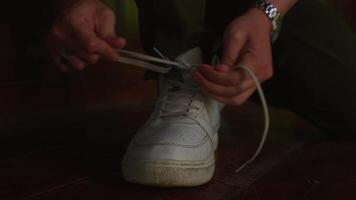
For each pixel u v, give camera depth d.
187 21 0.82
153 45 0.87
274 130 1.15
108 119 1.24
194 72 0.75
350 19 1.93
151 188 0.77
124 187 0.78
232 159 0.91
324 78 1.00
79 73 1.24
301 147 1.00
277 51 1.00
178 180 0.76
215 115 0.86
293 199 0.75
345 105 1.01
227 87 0.71
